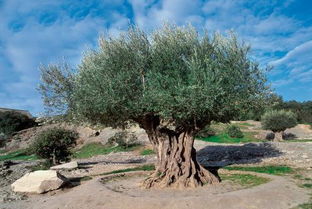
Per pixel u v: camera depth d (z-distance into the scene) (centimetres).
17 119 6375
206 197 1074
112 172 1980
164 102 1188
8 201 1406
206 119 1361
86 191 1328
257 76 1365
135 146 3556
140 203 1088
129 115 1380
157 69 1321
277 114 4003
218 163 2214
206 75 1183
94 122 1576
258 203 1019
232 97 1238
